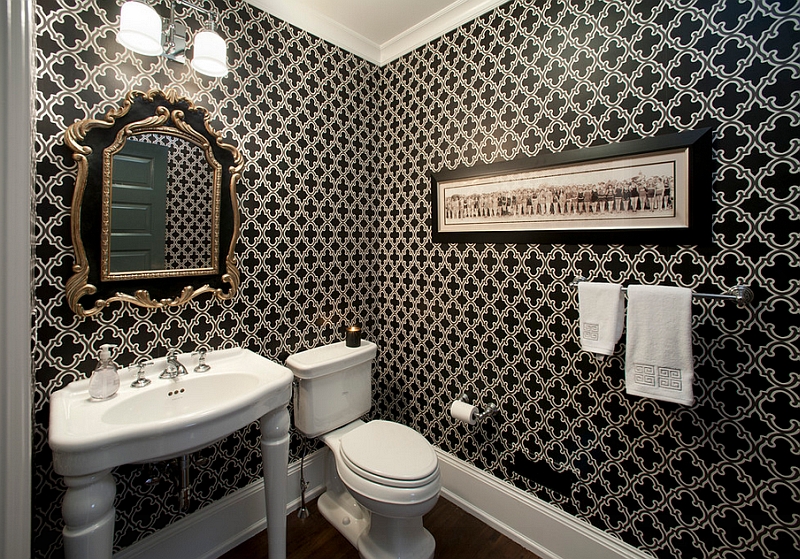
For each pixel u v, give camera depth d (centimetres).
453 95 188
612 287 131
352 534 167
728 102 114
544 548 160
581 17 144
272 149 177
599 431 145
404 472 139
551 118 153
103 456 97
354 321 219
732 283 115
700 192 118
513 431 171
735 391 116
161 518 145
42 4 116
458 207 187
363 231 222
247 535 169
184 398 137
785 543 109
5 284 72
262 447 138
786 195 106
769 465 111
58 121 120
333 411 182
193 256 151
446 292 195
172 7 137
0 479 71
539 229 157
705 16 117
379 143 226
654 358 121
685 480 126
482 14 175
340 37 201
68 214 123
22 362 74
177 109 144
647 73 129
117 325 135
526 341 165
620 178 135
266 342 179
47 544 122
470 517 184
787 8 104
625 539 140
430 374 205
